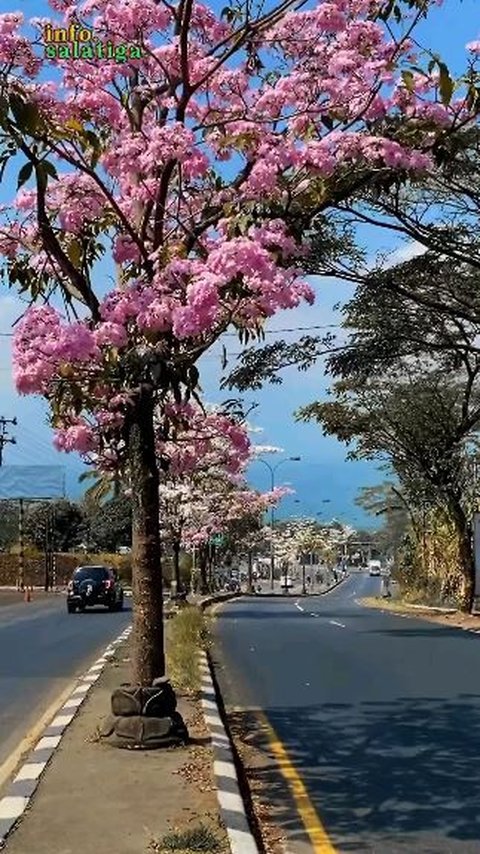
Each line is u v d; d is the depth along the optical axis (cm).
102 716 1071
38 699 1343
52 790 752
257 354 2372
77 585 3697
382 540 10719
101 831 646
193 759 856
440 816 736
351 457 3538
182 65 898
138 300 807
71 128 827
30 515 8562
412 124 895
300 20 914
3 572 7225
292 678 1512
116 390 875
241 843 621
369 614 3500
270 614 3494
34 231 931
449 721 1123
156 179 929
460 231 2056
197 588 5034
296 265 1093
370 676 1532
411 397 3178
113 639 2308
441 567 4041
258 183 838
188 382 818
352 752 961
